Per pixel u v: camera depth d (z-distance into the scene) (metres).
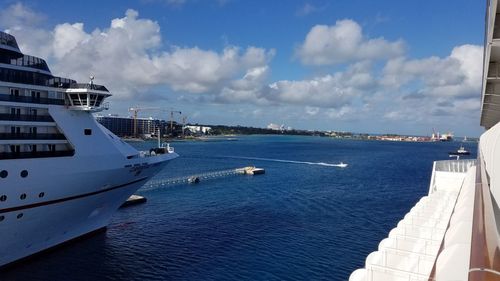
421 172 134.12
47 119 39.34
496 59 13.49
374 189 94.69
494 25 9.54
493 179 16.48
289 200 78.56
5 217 34.06
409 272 13.20
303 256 44.84
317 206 72.69
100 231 48.88
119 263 41.09
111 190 44.34
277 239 50.88
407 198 82.69
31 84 38.19
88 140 41.44
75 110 41.25
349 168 146.62
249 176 118.94
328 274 40.00
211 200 77.62
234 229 55.31
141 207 69.25
